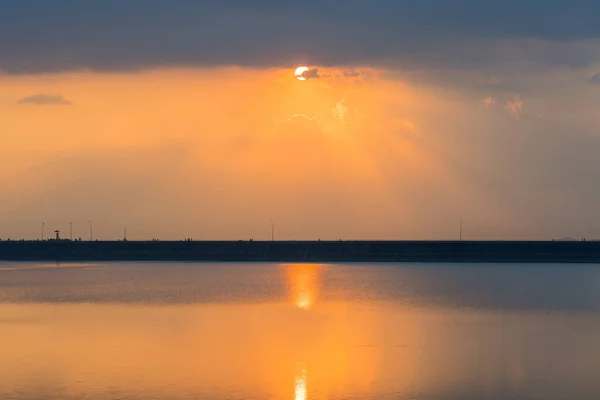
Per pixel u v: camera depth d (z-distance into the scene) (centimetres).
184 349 15838
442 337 17525
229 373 13725
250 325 19350
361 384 13038
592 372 13875
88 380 13200
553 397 12331
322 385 12950
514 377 13512
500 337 17538
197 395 12362
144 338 17200
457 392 12581
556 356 15212
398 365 14375
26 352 15488
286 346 16262
